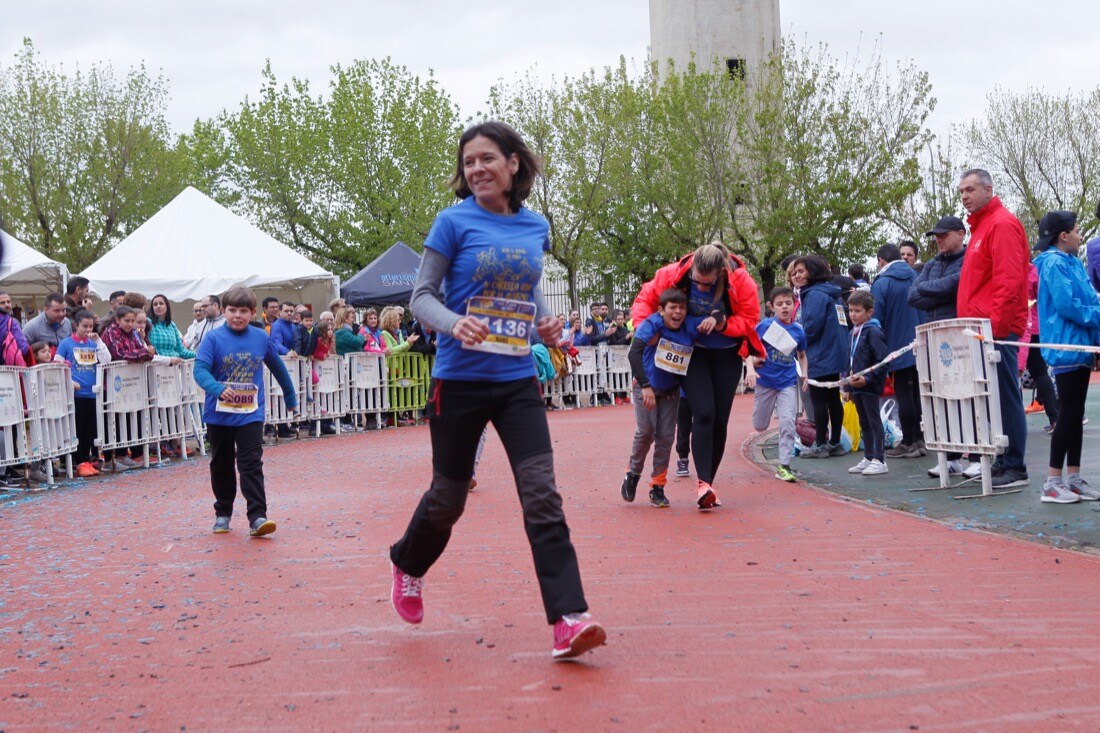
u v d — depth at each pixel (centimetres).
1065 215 755
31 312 2161
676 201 3328
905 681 379
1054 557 579
